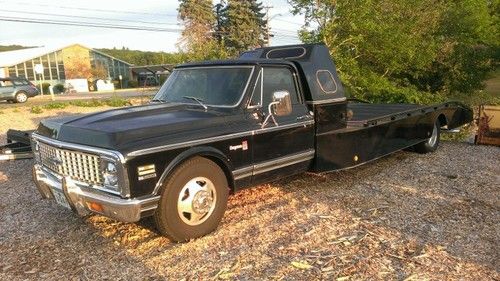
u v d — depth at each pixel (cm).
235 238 446
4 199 613
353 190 602
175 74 582
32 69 5247
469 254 401
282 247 420
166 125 434
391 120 705
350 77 1404
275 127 522
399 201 551
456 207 530
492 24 2397
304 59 592
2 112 1848
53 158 460
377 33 1409
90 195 413
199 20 5459
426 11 1641
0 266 404
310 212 513
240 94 505
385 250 409
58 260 413
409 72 1745
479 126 939
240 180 495
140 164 397
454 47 1897
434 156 821
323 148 590
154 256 414
